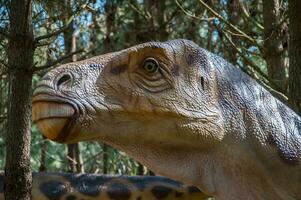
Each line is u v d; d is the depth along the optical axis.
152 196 5.69
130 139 2.48
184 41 2.59
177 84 2.51
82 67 2.47
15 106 4.19
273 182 2.59
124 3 8.89
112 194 5.66
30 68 4.25
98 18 8.48
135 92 2.46
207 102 2.55
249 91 2.65
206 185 2.55
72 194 5.64
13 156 4.15
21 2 4.28
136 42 8.76
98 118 2.42
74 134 2.40
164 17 9.05
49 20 5.69
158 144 2.51
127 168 8.80
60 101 2.38
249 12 7.71
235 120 2.59
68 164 9.26
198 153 2.55
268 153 2.60
